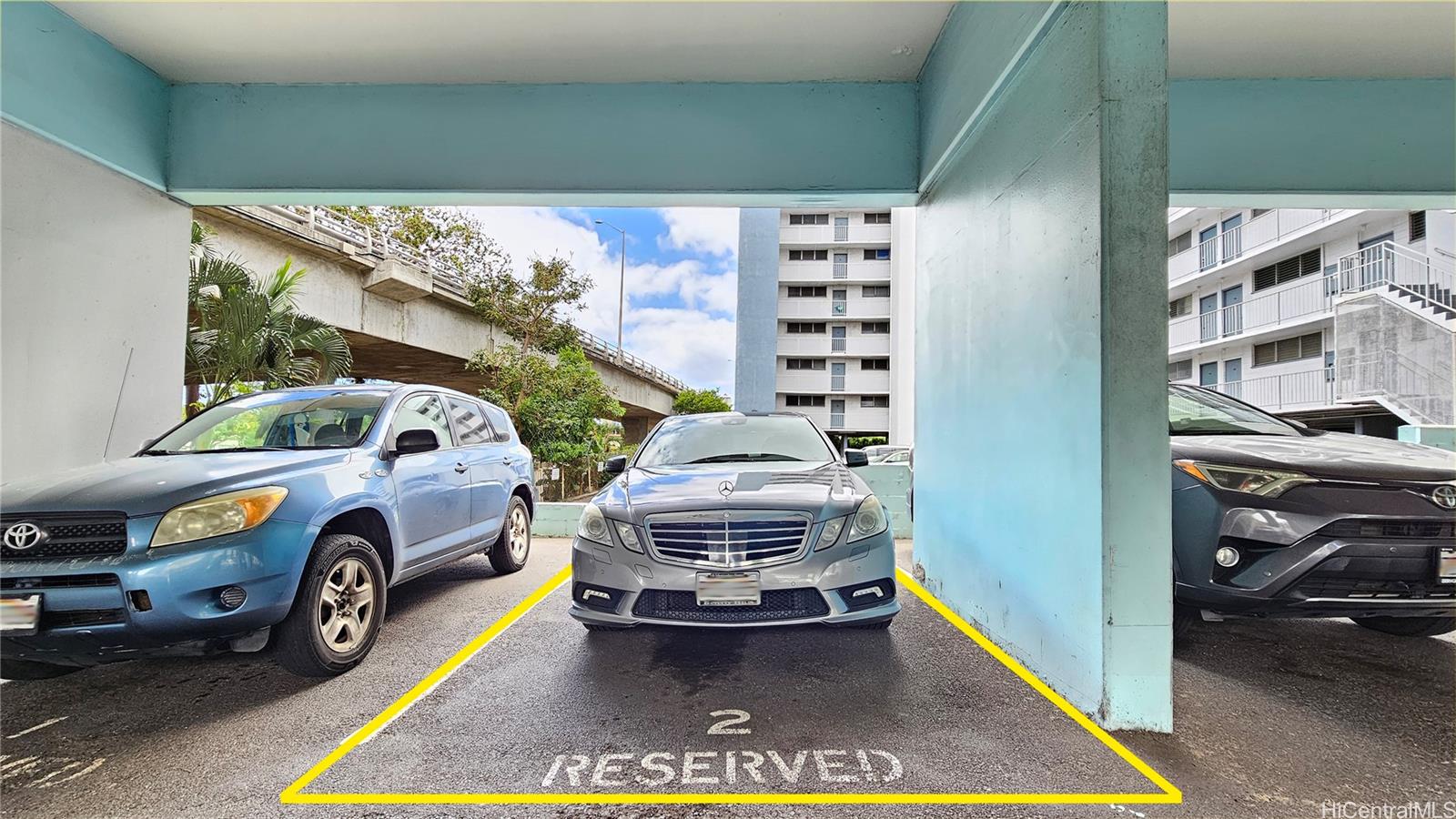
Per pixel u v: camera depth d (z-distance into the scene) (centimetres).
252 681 324
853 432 3481
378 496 369
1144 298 263
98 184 475
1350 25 435
